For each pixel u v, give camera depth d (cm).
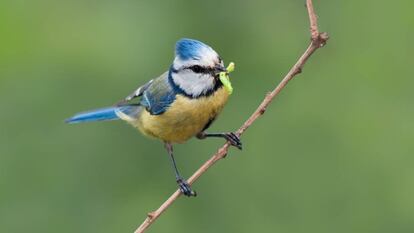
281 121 1513
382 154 1490
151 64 1495
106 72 1505
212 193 1477
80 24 1573
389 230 1453
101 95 1498
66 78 1514
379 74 1561
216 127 1484
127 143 1475
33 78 1521
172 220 1468
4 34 1572
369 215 1458
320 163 1492
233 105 1501
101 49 1527
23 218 1456
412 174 1473
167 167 1470
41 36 1573
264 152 1495
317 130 1511
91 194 1462
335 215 1462
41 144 1484
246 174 1484
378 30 1588
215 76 1089
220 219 1470
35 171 1472
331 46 1586
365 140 1505
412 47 1570
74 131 1484
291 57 1530
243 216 1469
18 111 1502
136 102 1194
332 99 1538
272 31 1537
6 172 1470
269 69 1520
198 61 1089
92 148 1473
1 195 1459
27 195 1462
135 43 1514
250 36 1518
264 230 1461
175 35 1504
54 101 1505
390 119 1514
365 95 1545
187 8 1510
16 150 1480
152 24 1517
